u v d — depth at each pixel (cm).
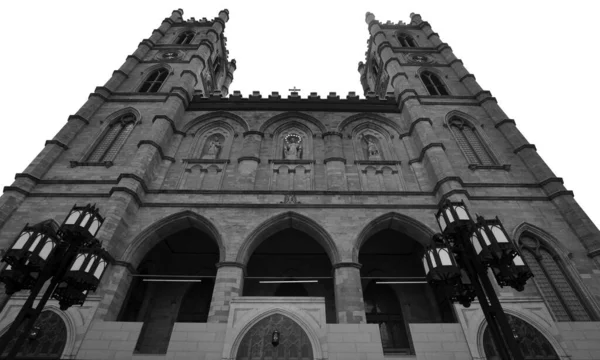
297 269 2408
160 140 2370
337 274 1712
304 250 2433
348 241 1844
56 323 1480
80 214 1077
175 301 2234
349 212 1995
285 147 2617
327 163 2359
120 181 2012
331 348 1411
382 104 2930
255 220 1948
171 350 1402
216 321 1532
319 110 2858
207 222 1939
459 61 3506
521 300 1570
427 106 2873
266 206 2012
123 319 2112
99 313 1525
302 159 2455
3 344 862
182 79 3127
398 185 2267
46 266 997
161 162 2362
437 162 2184
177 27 4378
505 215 1983
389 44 3866
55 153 2288
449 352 1427
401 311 2209
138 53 3569
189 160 2398
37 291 958
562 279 1747
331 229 1903
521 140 2442
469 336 1459
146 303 2203
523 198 2072
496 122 2659
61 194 2023
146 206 2012
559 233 1897
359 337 1443
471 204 2038
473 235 1018
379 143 2683
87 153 2383
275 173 2336
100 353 1401
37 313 937
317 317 1491
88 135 2522
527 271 938
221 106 2880
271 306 1517
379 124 2788
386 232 2284
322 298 1550
